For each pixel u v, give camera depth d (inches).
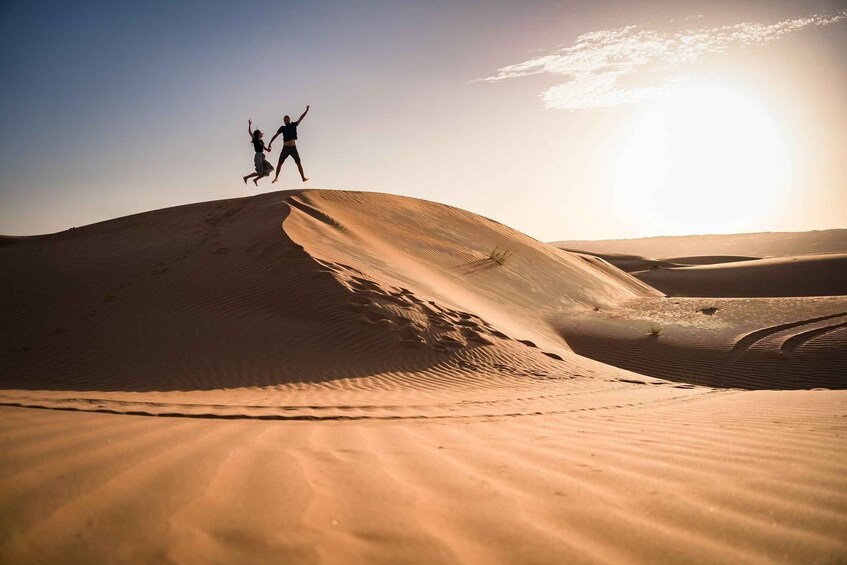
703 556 70.4
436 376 501.4
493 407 294.5
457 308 740.0
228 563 67.4
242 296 650.2
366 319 595.8
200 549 70.8
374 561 69.2
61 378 470.6
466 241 1302.9
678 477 105.8
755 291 2124.8
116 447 116.5
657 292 1830.7
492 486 101.2
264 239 803.4
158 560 67.5
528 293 1087.0
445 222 1397.6
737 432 164.1
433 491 98.0
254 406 260.5
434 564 68.6
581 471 112.3
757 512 84.9
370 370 502.9
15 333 590.9
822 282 2098.9
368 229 1123.9
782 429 170.2
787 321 858.1
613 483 102.5
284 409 255.1
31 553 68.2
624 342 831.1
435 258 1103.6
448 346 574.2
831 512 84.1
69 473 96.3
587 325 930.7
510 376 523.5
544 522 82.4
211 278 701.9
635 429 176.6
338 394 389.7
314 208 1088.8
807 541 73.9
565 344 848.3
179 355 522.6
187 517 80.7
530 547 73.6
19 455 105.5
